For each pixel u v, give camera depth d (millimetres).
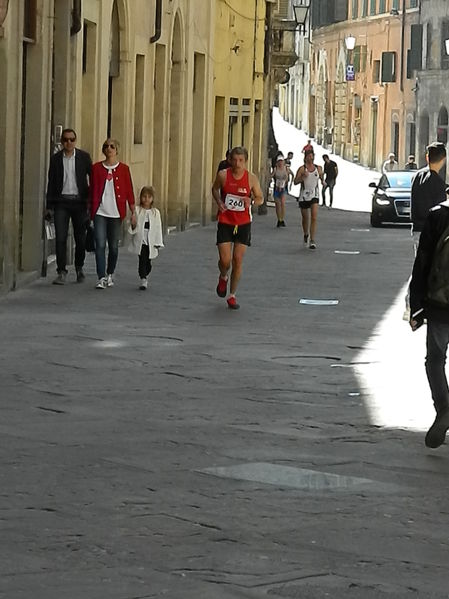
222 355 19922
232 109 63469
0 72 27031
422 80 111125
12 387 16891
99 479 12367
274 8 76000
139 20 42219
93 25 36281
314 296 28516
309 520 11148
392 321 24562
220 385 17469
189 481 12391
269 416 15570
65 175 29062
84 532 10625
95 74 36500
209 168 55844
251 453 13617
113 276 31078
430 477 12867
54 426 14656
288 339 21891
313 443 14227
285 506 11594
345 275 33625
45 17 30422
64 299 26453
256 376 18219
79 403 16000
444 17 107250
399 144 118938
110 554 10055
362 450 13961
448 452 14016
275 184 55125
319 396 16938
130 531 10680
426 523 11203
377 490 12258
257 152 70938
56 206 29141
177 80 50344
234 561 9938
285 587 9352
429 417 15789
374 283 31703
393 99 120938
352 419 15562
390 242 47375
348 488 12289
